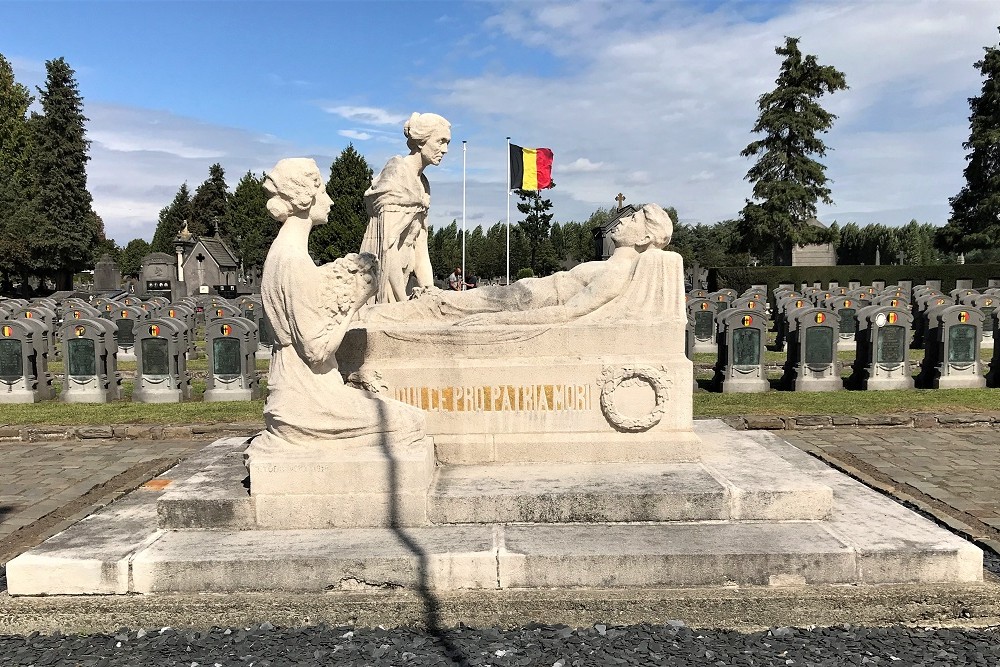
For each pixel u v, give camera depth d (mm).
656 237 6062
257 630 4199
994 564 4984
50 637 4230
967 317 12828
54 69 49000
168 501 4938
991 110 42188
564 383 5766
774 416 9992
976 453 8406
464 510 4973
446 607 4273
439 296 6172
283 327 4988
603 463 5758
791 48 42531
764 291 23312
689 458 5758
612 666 3791
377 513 4934
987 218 42219
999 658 3844
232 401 12477
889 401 11422
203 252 48656
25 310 19078
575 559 4418
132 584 4434
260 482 4914
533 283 6203
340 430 5016
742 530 4828
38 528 6285
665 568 4422
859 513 5168
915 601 4270
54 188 48156
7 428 9680
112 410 11531
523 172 24891
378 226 7105
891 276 33469
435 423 5836
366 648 3998
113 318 18234
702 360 16859
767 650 3951
